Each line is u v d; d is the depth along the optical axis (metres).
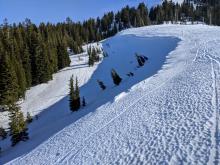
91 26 197.25
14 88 70.00
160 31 112.12
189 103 23.23
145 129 20.97
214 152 14.34
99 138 23.06
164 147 16.84
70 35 183.12
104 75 86.31
